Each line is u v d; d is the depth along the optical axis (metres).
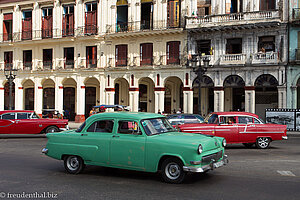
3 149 13.66
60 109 31.44
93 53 30.42
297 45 23.31
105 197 6.31
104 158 8.03
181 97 30.25
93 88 32.75
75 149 8.44
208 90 28.59
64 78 31.33
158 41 27.59
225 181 7.58
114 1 29.45
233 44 25.39
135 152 7.61
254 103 24.53
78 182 7.63
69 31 30.95
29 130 17.47
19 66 33.03
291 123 22.06
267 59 23.80
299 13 23.17
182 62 26.56
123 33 28.28
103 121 8.32
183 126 13.14
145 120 7.89
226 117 13.45
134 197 6.28
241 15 24.39
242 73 24.66
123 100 31.95
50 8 31.86
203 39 26.00
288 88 23.34
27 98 34.44
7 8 33.41
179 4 26.89
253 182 7.47
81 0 30.48
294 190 6.73
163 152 7.29
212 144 7.54
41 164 10.09
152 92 31.06
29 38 32.44
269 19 23.41
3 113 17.34
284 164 9.84
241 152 12.56
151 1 27.95
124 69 28.72
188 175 8.26
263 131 13.51
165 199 6.13
